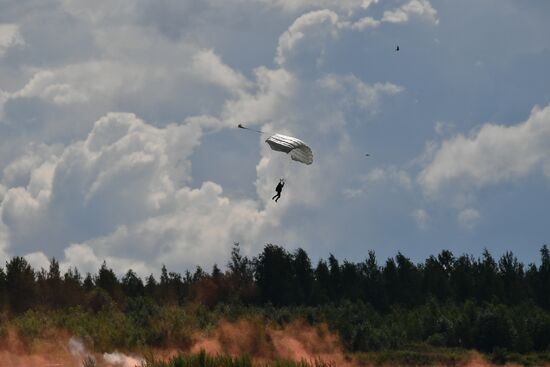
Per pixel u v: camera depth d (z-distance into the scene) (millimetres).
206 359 132875
